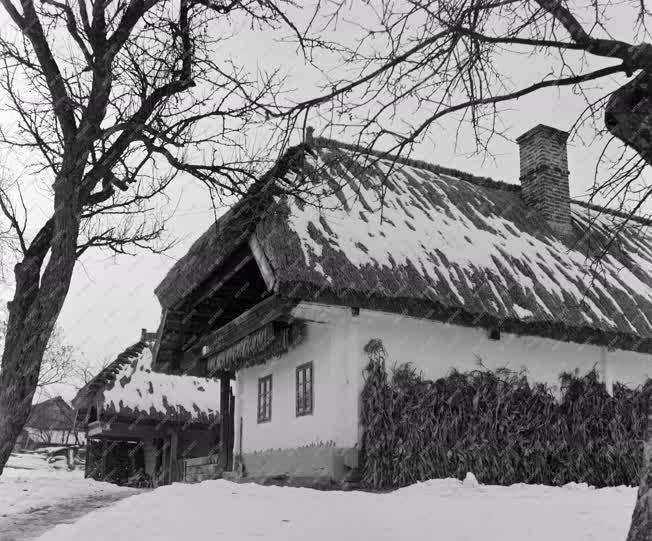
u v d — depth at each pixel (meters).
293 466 12.38
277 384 13.52
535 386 12.22
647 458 3.91
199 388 22.59
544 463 11.61
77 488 12.93
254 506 6.68
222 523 5.65
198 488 8.06
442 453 10.70
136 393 21.23
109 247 9.78
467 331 11.98
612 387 12.95
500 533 5.53
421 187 14.95
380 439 10.44
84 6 6.21
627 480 12.36
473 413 11.27
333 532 5.44
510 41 5.22
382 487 10.20
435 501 7.55
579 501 7.59
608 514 6.43
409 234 12.52
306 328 12.56
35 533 6.37
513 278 12.59
